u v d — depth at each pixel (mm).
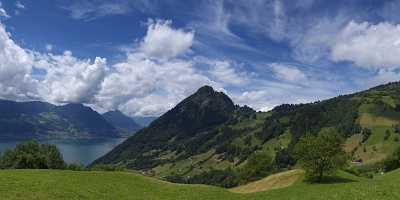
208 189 71875
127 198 53281
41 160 125562
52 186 51656
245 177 160125
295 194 68938
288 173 111500
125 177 70562
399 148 165000
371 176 158375
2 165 122375
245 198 65938
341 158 94812
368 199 38781
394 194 39938
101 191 54562
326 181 93938
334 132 97812
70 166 139750
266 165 160500
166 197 58531
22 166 122438
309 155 94562
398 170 98000
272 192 79625
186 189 68500
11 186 48094
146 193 59469
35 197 44344
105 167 148250
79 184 56594
